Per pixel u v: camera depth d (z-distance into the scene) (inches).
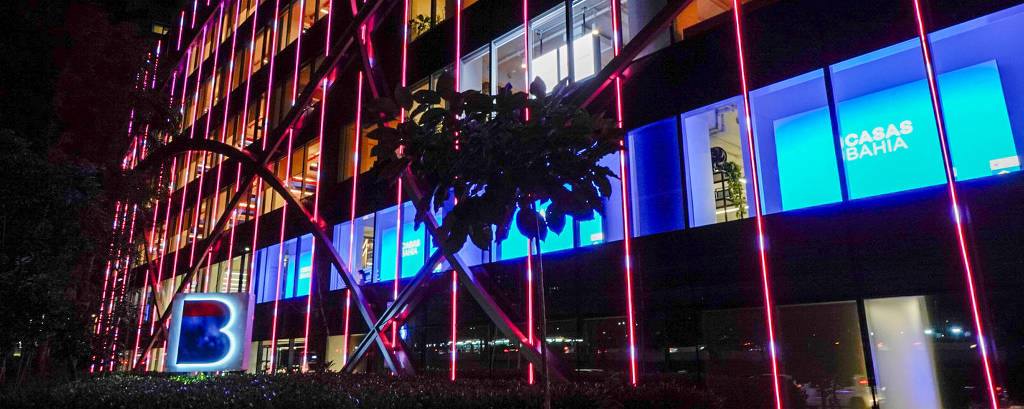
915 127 426.6
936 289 386.9
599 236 573.9
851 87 462.0
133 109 931.3
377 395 345.1
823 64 459.8
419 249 745.6
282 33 1135.6
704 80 522.0
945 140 396.2
